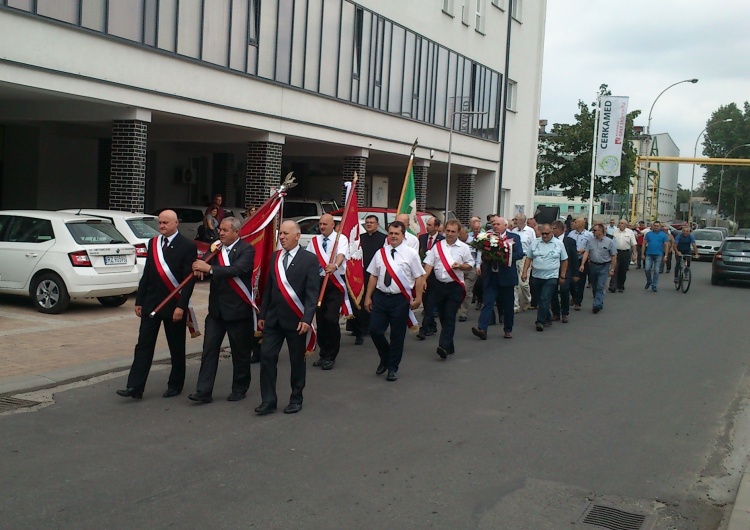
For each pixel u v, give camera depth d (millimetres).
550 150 42594
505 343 12578
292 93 21828
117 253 13289
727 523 5484
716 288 25688
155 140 24766
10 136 23688
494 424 7723
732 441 7539
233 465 6211
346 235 10617
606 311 17594
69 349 10297
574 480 6230
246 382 8320
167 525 5020
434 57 30016
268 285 7840
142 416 7543
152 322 8062
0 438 6715
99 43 15891
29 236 13094
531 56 39406
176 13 17719
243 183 31531
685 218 101125
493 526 5254
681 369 10984
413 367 10391
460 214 35094
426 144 29609
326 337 10125
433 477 6133
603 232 16984
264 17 20500
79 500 5387
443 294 10852
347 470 6203
